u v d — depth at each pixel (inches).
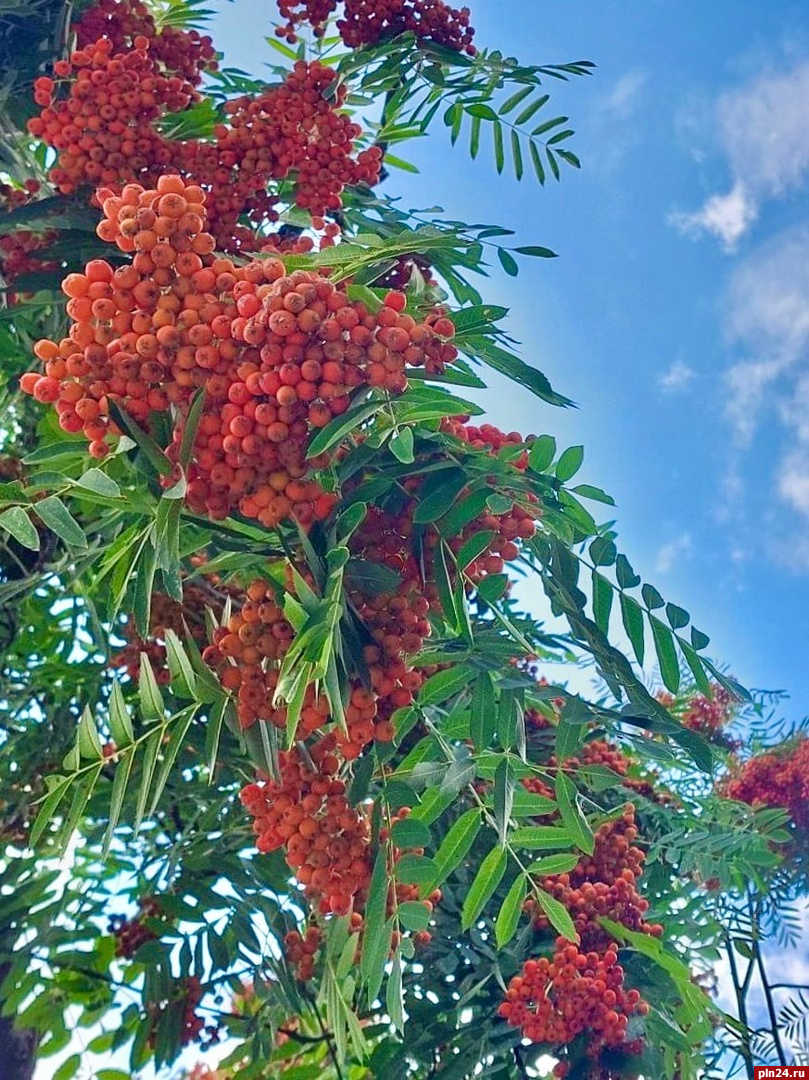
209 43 179.0
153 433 97.0
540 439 100.5
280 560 122.3
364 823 108.2
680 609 99.6
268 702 101.3
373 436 96.5
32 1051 170.4
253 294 92.5
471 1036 155.9
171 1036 150.9
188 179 150.3
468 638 99.7
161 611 156.4
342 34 182.7
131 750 105.3
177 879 155.4
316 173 156.7
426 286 141.7
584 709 97.8
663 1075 150.2
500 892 170.1
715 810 209.5
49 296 149.9
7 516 94.1
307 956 153.9
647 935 152.9
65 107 145.4
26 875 160.1
